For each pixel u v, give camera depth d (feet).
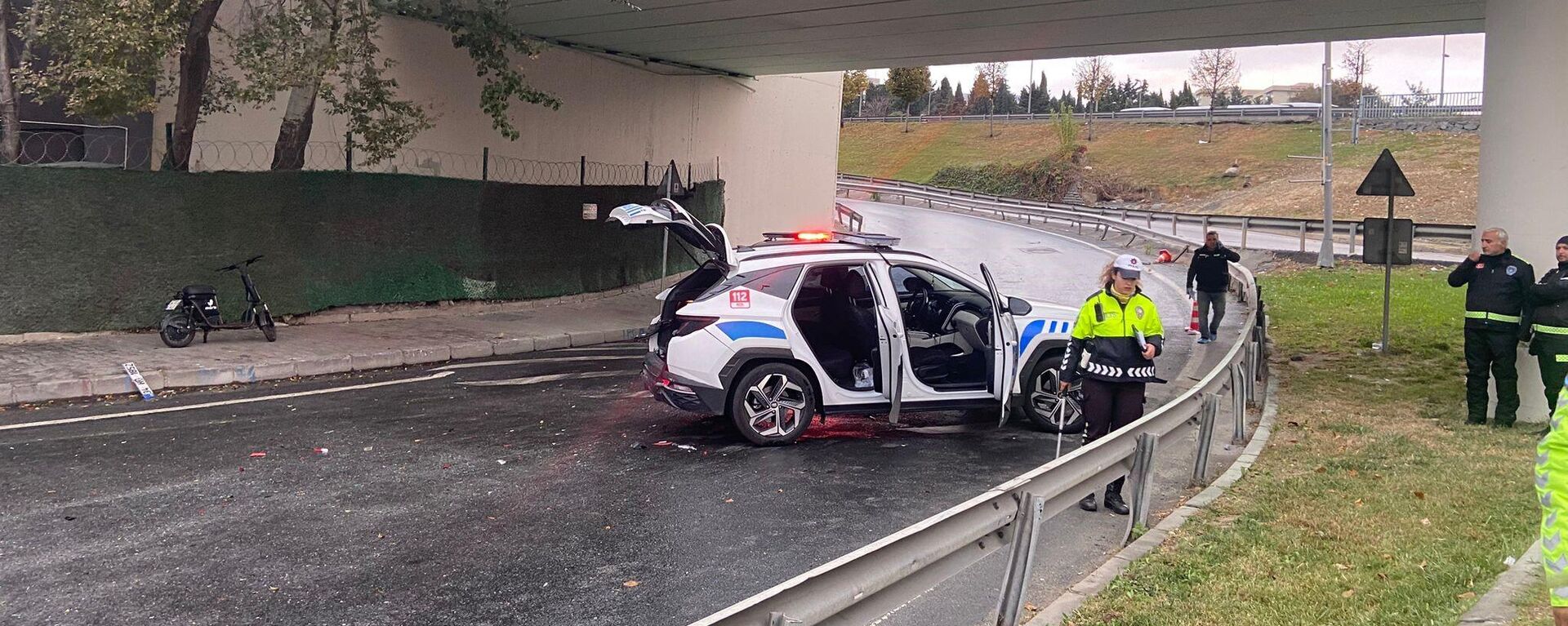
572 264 63.16
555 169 65.21
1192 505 22.02
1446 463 25.20
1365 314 56.18
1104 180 204.33
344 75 46.21
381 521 20.88
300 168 47.67
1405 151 182.09
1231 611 15.79
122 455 25.58
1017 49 62.90
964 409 29.37
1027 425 31.53
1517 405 29.86
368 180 49.93
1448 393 35.22
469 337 46.85
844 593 11.41
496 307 57.47
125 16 36.35
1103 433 22.58
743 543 19.98
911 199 175.32
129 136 45.68
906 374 28.25
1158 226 120.37
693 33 60.49
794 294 28.19
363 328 47.75
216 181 43.73
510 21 56.95
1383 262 44.65
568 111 65.92
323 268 48.21
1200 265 50.01
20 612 15.92
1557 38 30.17
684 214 28.50
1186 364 44.29
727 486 24.00
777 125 90.84
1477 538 19.17
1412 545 18.81
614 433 29.60
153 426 29.09
